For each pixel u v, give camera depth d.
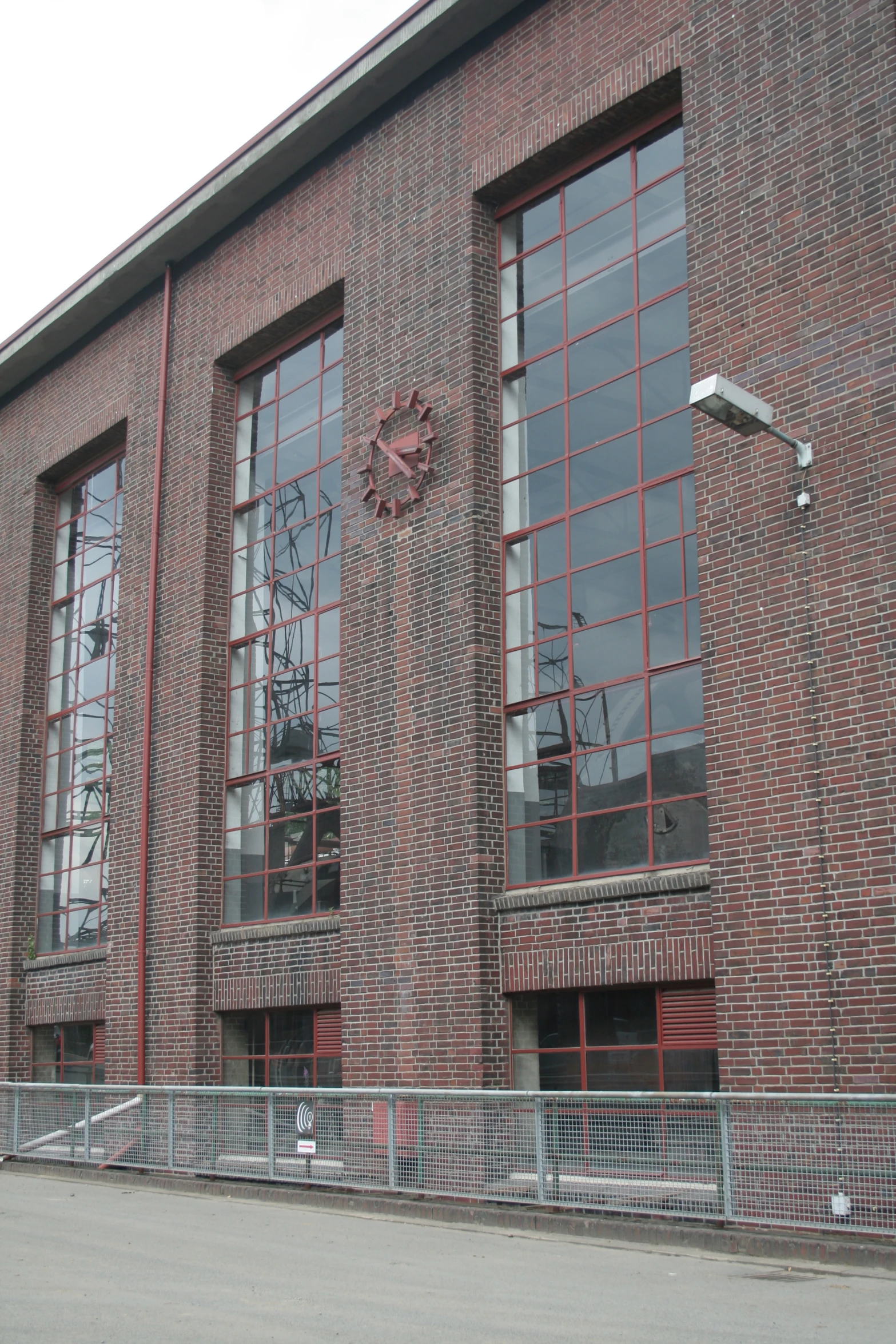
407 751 17.17
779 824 12.81
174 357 23.20
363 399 18.83
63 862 25.12
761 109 14.16
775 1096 10.83
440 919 16.31
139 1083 20.70
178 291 23.33
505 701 16.59
